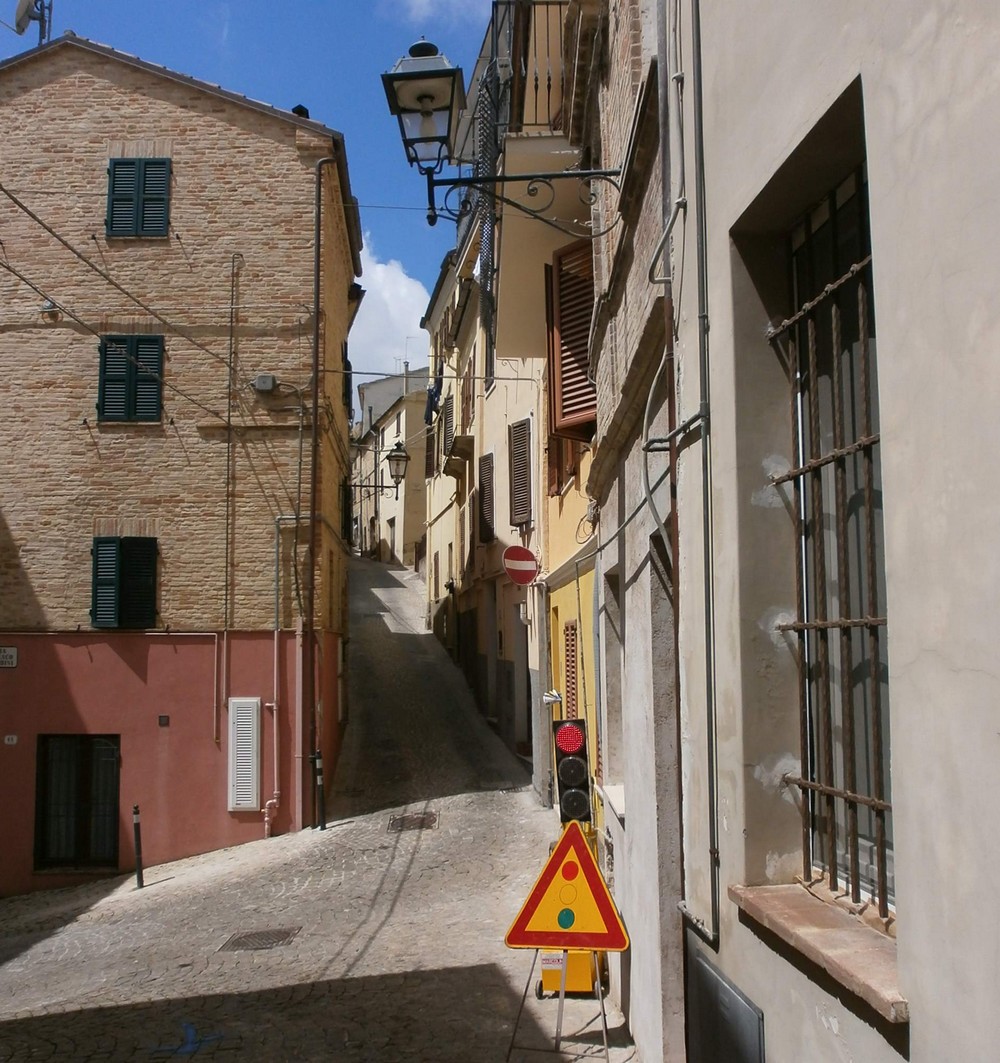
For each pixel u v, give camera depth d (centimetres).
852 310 327
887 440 249
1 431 1659
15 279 1688
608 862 864
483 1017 784
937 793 223
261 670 1625
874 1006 242
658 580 537
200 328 1684
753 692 365
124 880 1499
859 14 267
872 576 304
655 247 518
